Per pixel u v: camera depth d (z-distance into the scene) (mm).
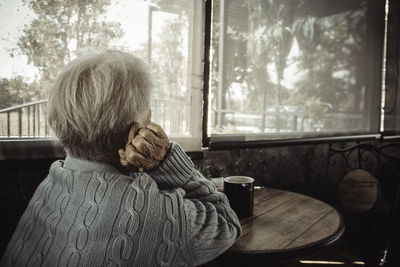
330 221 995
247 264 1114
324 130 2400
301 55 2201
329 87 2439
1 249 1121
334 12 2451
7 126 1136
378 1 2812
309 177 2340
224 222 715
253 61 1899
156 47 1474
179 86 1567
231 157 1802
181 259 607
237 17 1802
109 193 550
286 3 2084
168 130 1541
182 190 688
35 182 1188
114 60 597
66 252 528
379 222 2078
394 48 2957
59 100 565
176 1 1531
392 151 3188
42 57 1190
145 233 549
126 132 600
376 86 2840
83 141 568
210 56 1678
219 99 1736
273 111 2029
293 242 824
